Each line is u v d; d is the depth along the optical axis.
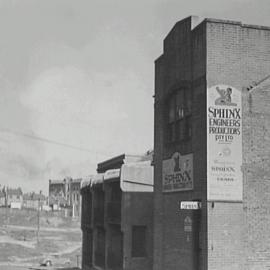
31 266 60.59
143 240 27.89
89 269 36.72
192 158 19.77
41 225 125.25
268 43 19.38
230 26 19.05
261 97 19.11
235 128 18.69
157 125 23.83
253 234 18.45
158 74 24.03
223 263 18.00
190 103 20.45
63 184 154.12
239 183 18.50
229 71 18.88
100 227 33.69
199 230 19.09
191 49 20.28
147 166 28.41
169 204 22.06
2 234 102.12
